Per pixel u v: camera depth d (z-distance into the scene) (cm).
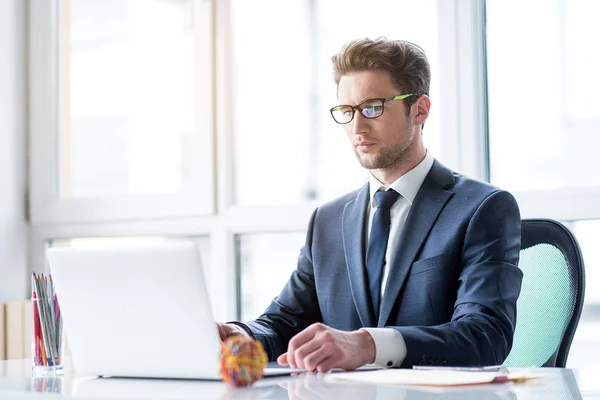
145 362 122
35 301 140
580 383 109
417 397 96
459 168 247
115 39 300
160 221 288
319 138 274
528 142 244
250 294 279
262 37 280
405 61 180
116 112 300
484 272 160
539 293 176
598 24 238
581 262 174
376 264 178
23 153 307
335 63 183
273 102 279
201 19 282
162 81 291
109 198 296
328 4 271
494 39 248
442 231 172
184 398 97
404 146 179
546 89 243
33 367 140
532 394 98
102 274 122
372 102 177
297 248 274
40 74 307
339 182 272
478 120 246
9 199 301
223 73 280
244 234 280
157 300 118
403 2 258
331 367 126
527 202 238
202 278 115
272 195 279
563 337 170
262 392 103
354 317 180
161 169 292
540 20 243
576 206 232
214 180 280
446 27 249
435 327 142
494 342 147
